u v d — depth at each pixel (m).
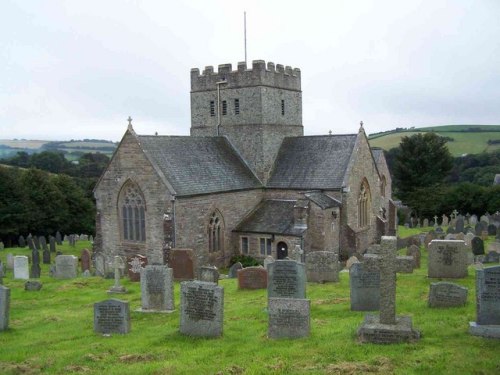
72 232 85.31
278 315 20.98
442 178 111.06
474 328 19.64
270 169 55.62
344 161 52.38
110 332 23.67
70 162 160.38
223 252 50.22
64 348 21.62
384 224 57.91
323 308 26.33
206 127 59.00
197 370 17.78
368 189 55.84
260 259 49.84
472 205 86.81
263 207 53.34
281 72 57.72
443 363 16.89
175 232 44.97
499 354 17.52
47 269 50.09
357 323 22.58
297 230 47.97
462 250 31.67
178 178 46.53
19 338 23.70
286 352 18.92
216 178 50.28
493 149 164.38
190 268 39.22
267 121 55.69
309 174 53.28
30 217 76.38
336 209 50.12
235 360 18.56
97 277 41.34
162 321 25.75
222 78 57.19
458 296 24.27
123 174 47.34
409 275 33.72
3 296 25.06
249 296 31.11
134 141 46.34
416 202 94.94
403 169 109.25
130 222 48.00
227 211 50.38
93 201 101.31
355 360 17.66
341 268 44.44
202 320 22.06
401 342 19.12
